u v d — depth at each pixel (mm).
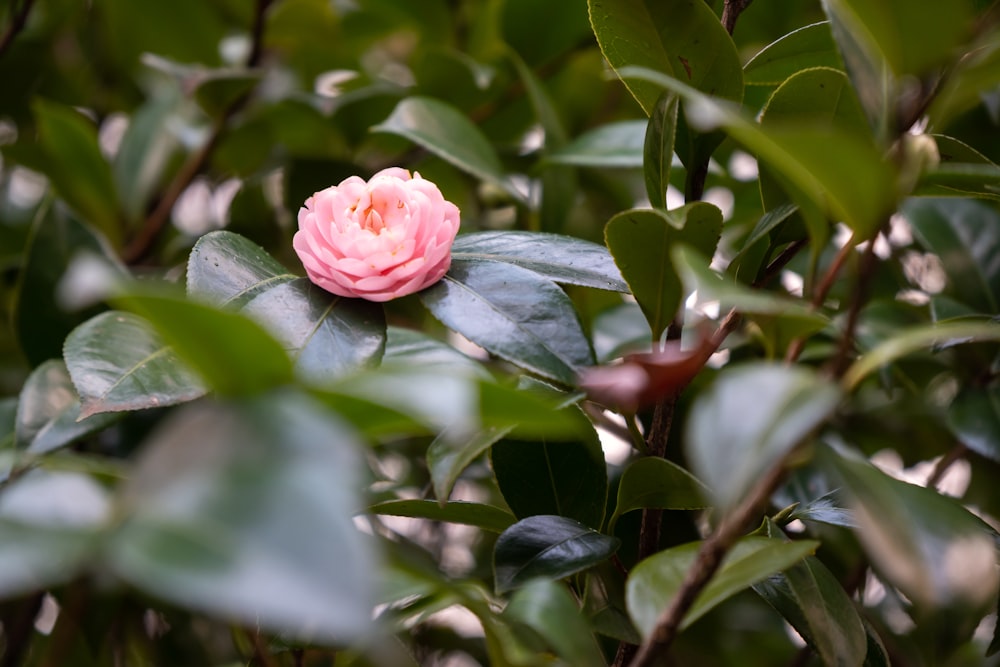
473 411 623
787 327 664
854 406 956
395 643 726
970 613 682
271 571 530
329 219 759
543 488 763
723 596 656
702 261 643
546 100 965
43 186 1192
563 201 955
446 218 764
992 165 725
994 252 893
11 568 569
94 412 709
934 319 850
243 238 766
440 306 732
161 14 1135
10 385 1022
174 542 546
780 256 747
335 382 598
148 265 1064
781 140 624
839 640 707
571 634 669
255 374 598
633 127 937
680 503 725
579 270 754
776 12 1024
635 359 656
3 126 1198
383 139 1064
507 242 777
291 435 578
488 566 970
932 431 957
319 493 566
